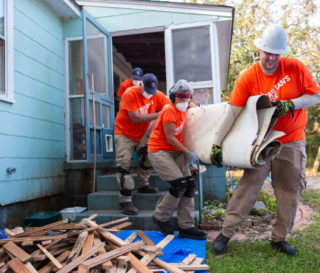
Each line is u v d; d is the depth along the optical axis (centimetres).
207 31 543
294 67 262
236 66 1312
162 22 557
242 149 260
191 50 548
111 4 572
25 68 454
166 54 554
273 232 289
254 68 271
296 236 333
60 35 562
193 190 327
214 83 538
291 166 274
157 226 364
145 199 404
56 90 535
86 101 461
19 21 446
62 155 537
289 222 280
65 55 567
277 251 286
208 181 494
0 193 387
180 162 330
